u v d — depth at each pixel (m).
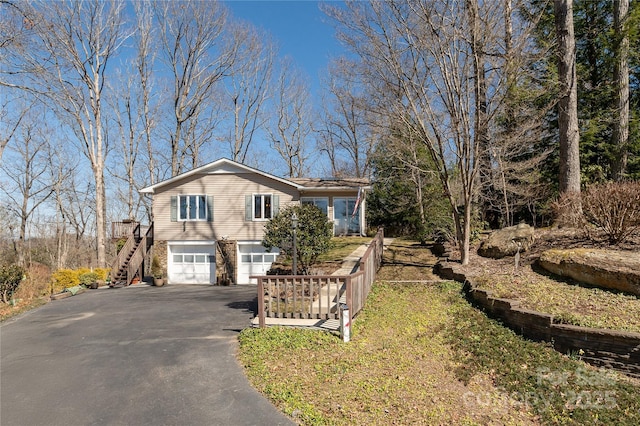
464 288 10.34
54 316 12.25
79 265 39.94
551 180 18.61
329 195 24.09
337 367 6.37
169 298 15.12
